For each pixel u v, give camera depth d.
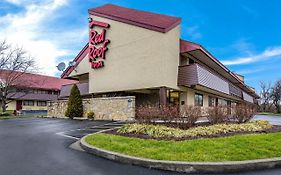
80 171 5.46
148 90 17.64
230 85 24.94
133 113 16.02
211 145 7.06
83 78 24.72
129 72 17.22
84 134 10.59
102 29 19.50
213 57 19.70
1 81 30.52
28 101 43.50
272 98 55.97
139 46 16.70
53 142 8.84
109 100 17.59
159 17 18.05
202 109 11.43
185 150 6.59
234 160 5.80
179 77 16.86
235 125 10.84
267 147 6.94
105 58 19.20
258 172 5.50
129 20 17.42
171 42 16.12
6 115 28.38
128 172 5.45
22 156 6.75
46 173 5.30
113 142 7.75
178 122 10.23
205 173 5.46
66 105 21.20
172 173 5.45
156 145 7.22
